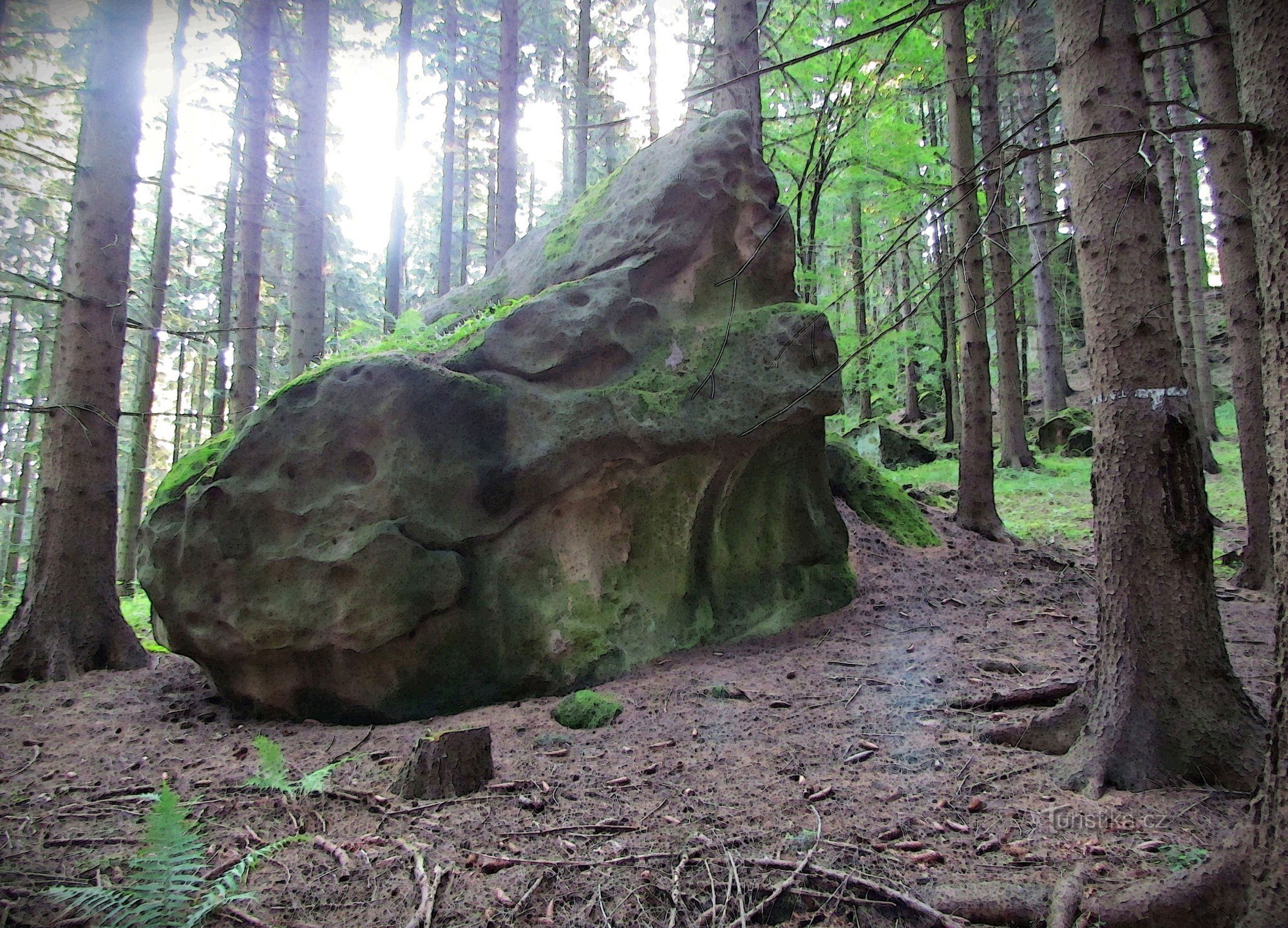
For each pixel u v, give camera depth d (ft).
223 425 58.59
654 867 8.98
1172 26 30.76
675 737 13.83
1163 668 11.34
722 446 19.60
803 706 15.21
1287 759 6.77
